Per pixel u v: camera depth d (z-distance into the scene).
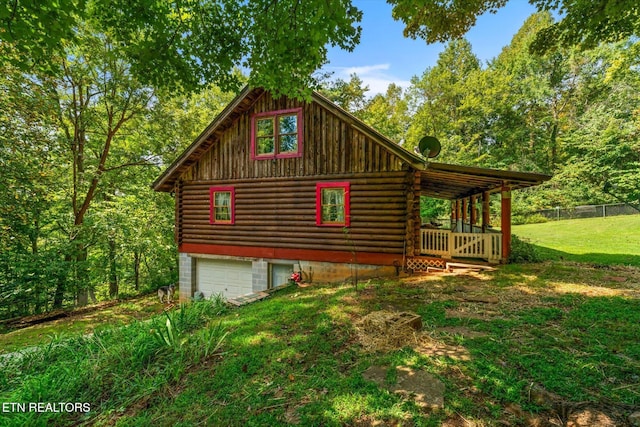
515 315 4.56
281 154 9.88
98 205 14.14
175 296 13.35
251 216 10.34
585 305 4.82
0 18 3.64
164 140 15.08
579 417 2.35
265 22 4.93
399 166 8.44
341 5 4.13
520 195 24.53
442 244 8.87
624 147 12.94
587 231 15.75
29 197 10.09
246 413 2.71
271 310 5.82
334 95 24.25
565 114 25.72
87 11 4.73
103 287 18.14
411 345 3.70
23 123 9.69
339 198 9.22
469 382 2.86
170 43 5.26
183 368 3.60
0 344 7.60
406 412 2.51
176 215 11.65
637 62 15.33
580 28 7.38
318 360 3.56
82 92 12.80
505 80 25.45
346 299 6.09
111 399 3.19
